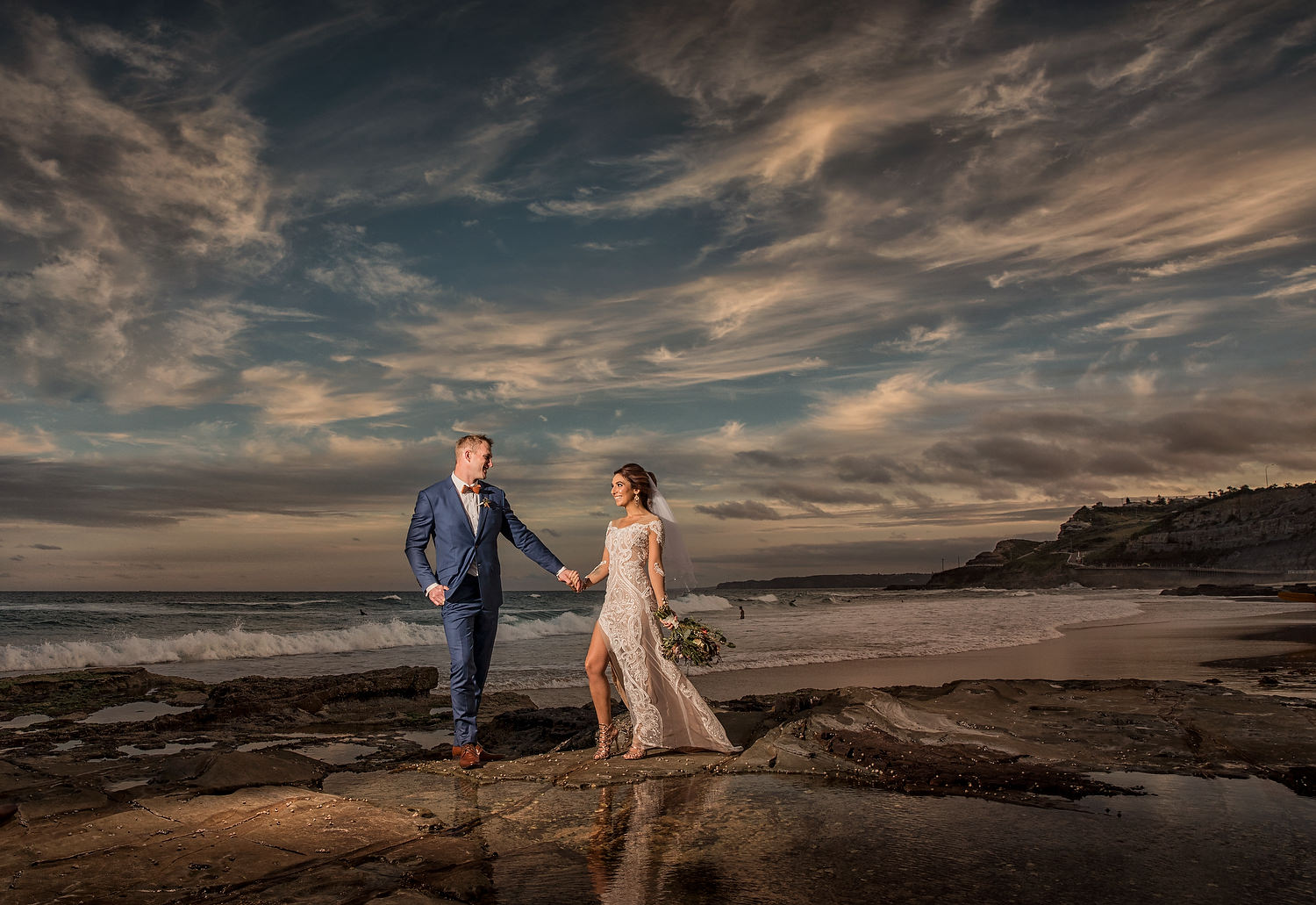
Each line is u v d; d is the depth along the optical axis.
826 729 4.82
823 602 66.25
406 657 18.30
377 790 4.09
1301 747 4.50
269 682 9.59
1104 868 2.71
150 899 2.51
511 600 69.12
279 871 2.77
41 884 2.64
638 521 5.10
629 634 4.90
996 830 3.16
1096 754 4.42
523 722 7.25
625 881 2.65
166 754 5.95
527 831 3.28
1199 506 156.38
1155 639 18.38
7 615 34.88
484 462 5.14
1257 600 49.12
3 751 6.10
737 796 3.76
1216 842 2.98
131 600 66.62
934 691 6.83
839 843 3.03
